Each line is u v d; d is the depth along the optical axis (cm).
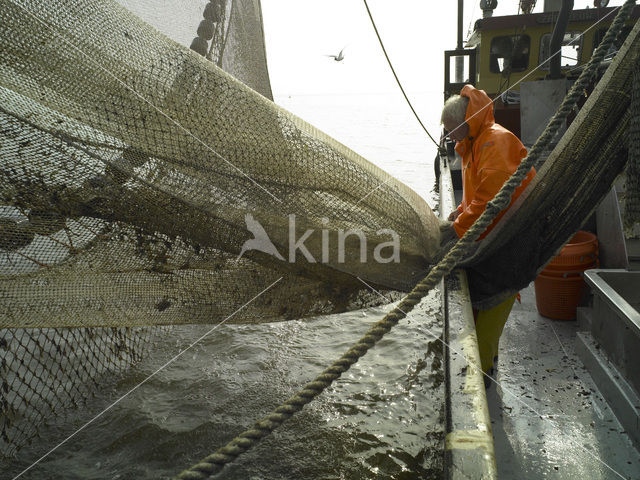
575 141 246
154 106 203
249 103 227
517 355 343
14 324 217
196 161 213
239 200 226
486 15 1009
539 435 261
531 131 616
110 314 231
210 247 230
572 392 296
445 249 307
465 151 313
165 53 208
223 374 344
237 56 434
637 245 318
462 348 226
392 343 389
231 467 259
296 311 265
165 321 247
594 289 302
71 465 262
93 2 191
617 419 270
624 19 187
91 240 211
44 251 207
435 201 1018
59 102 186
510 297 296
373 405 309
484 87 860
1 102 178
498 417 277
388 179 278
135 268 225
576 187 261
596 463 239
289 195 236
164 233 220
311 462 262
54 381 299
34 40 178
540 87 606
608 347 293
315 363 360
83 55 188
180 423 293
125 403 308
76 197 200
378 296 286
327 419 296
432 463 258
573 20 782
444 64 988
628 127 234
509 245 281
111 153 198
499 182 273
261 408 307
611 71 228
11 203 192
